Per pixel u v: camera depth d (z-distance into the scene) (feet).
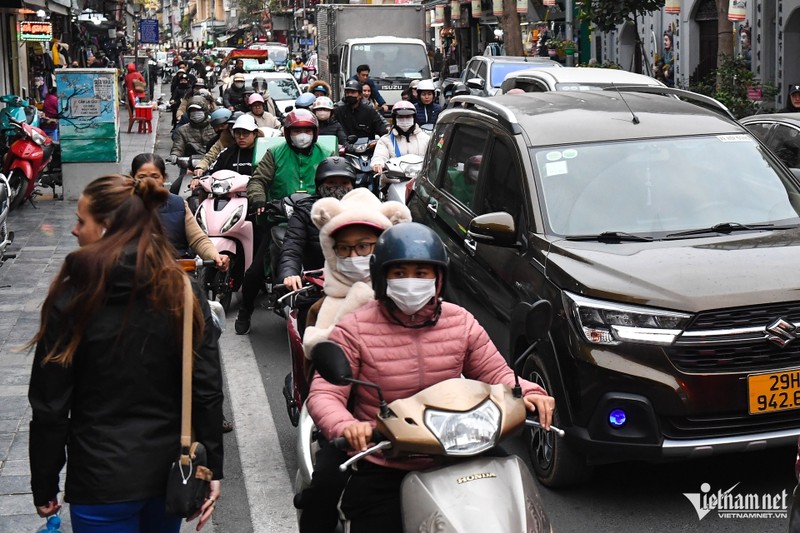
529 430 29.58
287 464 31.60
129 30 360.89
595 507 27.68
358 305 24.14
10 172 74.79
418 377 19.54
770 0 126.93
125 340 17.29
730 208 31.73
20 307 49.57
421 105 87.25
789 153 53.16
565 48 141.28
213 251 33.73
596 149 33.17
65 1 162.81
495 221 31.37
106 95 83.35
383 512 18.45
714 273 27.27
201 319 17.70
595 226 30.99
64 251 62.90
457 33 248.73
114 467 17.34
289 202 34.94
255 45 264.31
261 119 76.33
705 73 146.20
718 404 26.17
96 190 17.70
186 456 17.54
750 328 26.32
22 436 32.76
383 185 59.52
